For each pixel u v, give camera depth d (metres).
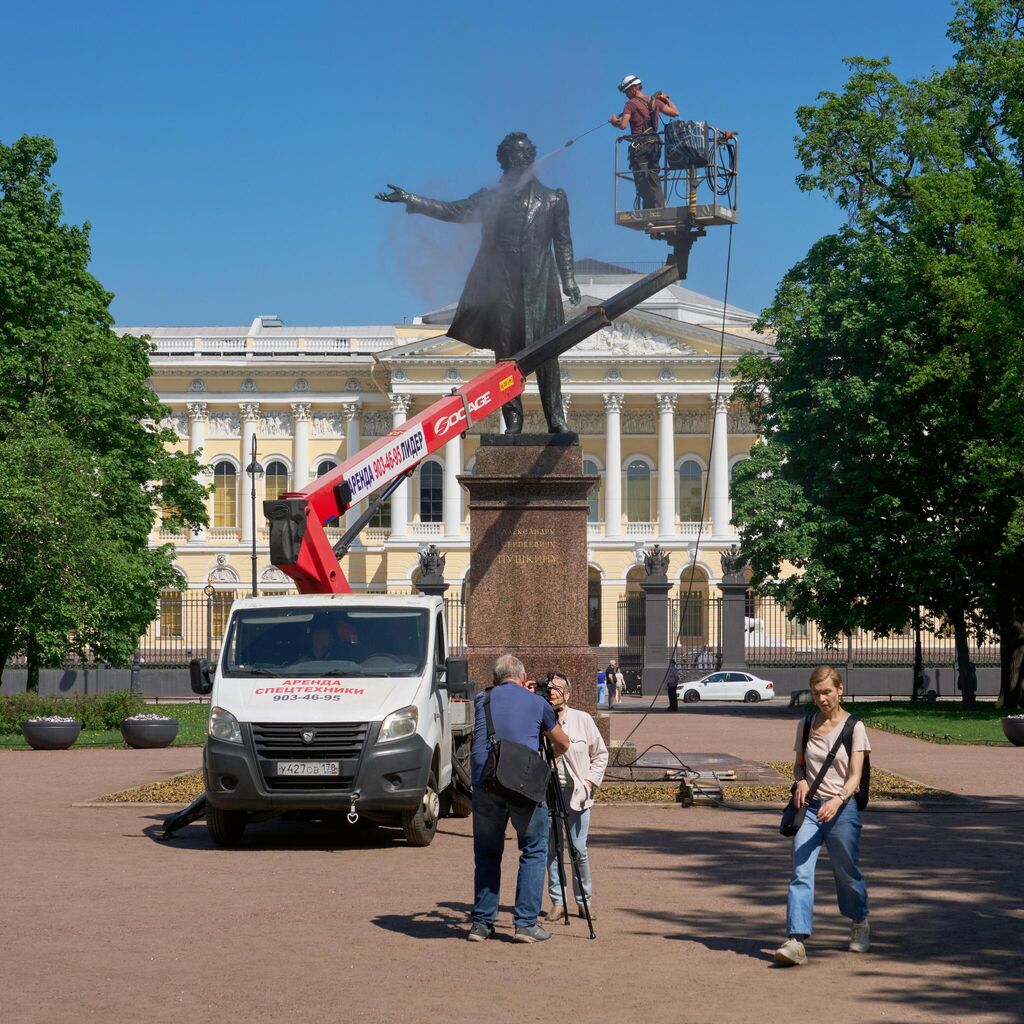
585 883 11.55
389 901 11.89
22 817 17.86
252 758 14.80
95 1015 8.22
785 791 19.92
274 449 94.81
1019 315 37.84
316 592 16.66
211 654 62.38
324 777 14.83
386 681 15.50
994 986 8.94
